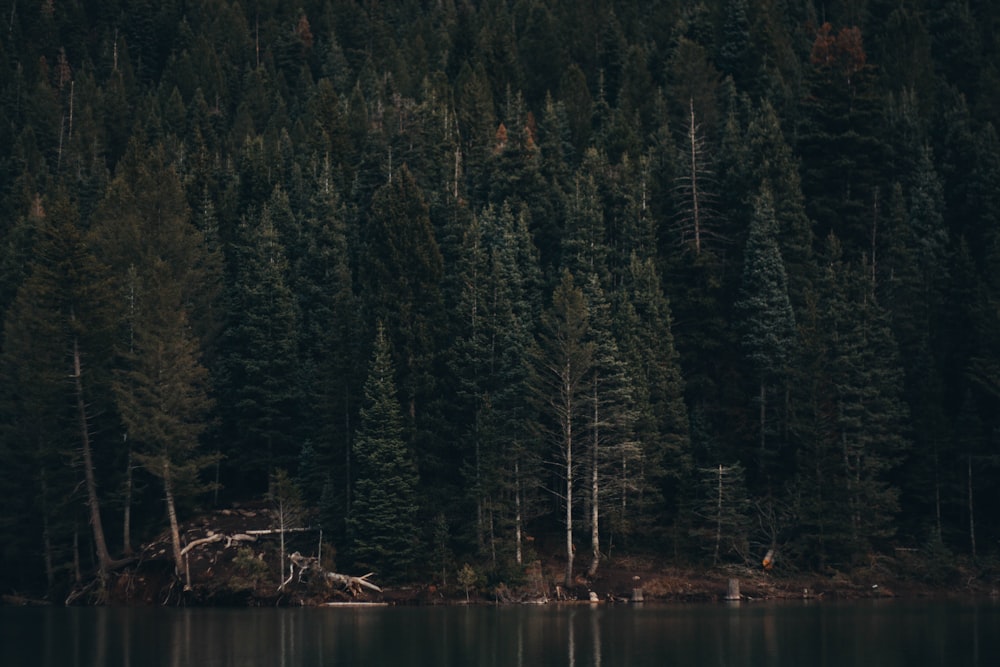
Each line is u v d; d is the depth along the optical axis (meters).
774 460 71.38
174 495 67.88
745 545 67.38
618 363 67.00
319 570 64.38
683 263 78.56
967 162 87.81
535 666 39.12
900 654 41.69
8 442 72.00
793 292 76.75
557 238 87.06
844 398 69.12
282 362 74.62
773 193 80.62
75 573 69.31
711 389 75.06
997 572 68.38
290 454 75.75
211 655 42.41
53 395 69.19
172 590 65.31
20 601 68.06
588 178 85.12
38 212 94.75
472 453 69.44
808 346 68.56
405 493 66.25
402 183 74.50
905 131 92.38
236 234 90.00
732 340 75.00
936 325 75.12
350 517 67.62
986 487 70.06
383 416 66.44
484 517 66.62
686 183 84.81
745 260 75.56
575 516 72.56
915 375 73.56
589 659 40.88
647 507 69.12
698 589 65.81
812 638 46.50
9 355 71.19
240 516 73.12
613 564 68.31
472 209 92.75
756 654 41.84
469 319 71.44
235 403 76.00
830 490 67.44
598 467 67.31
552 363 67.00
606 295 74.69
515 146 91.44
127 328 72.88
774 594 65.56
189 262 80.00
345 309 72.44
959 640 45.62
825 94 89.06
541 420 71.94
